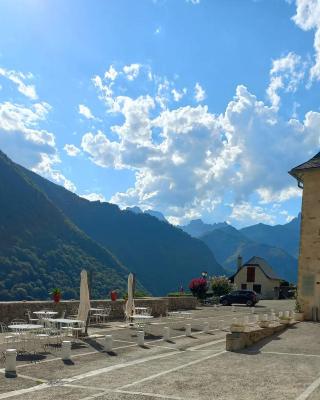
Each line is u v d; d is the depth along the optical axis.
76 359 11.76
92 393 8.37
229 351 13.24
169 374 10.02
